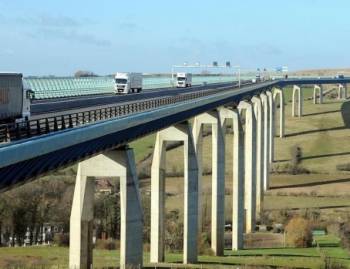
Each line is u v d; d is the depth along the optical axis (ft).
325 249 375.25
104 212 415.64
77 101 315.58
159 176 308.40
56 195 446.19
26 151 144.05
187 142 321.32
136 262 237.66
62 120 182.39
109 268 274.57
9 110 211.00
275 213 485.15
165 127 286.05
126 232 233.96
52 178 463.42
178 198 490.08
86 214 233.35
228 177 578.66
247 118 490.49
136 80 474.08
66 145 166.50
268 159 597.93
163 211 312.50
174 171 566.77
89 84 435.94
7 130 162.71
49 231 421.59
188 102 314.96
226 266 305.94
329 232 424.87
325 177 605.73
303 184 580.30
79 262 231.71
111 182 502.79
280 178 606.96
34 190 423.64
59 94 363.56
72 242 232.53
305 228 398.21
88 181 232.53
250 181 470.39
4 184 144.36
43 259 324.19
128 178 232.73
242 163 409.90
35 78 336.90
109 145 213.87
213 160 375.66
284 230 433.48
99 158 231.71
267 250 377.71
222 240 364.79
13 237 409.49
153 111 250.78
